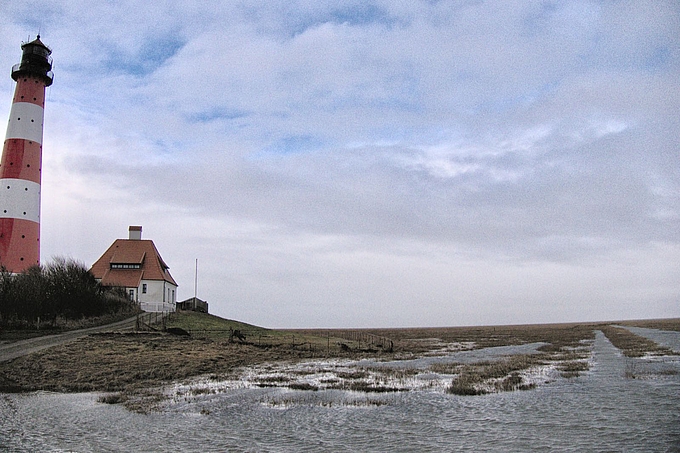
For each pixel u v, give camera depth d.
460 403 23.91
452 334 110.69
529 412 21.59
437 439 17.56
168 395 26.31
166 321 59.06
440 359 45.75
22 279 51.22
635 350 51.34
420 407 23.09
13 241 61.03
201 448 16.66
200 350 42.84
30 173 63.53
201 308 81.31
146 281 71.00
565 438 17.45
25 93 64.81
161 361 36.25
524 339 80.75
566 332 105.62
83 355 36.59
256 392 27.22
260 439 17.73
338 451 16.36
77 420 20.56
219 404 23.95
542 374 33.53
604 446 16.48
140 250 74.12
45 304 49.91
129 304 63.53
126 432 18.66
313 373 34.94
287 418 21.00
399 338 90.75
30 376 30.62
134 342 43.38
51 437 17.95
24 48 65.88
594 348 56.84
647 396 24.66
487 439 17.48
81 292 54.16
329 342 58.50
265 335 59.72
